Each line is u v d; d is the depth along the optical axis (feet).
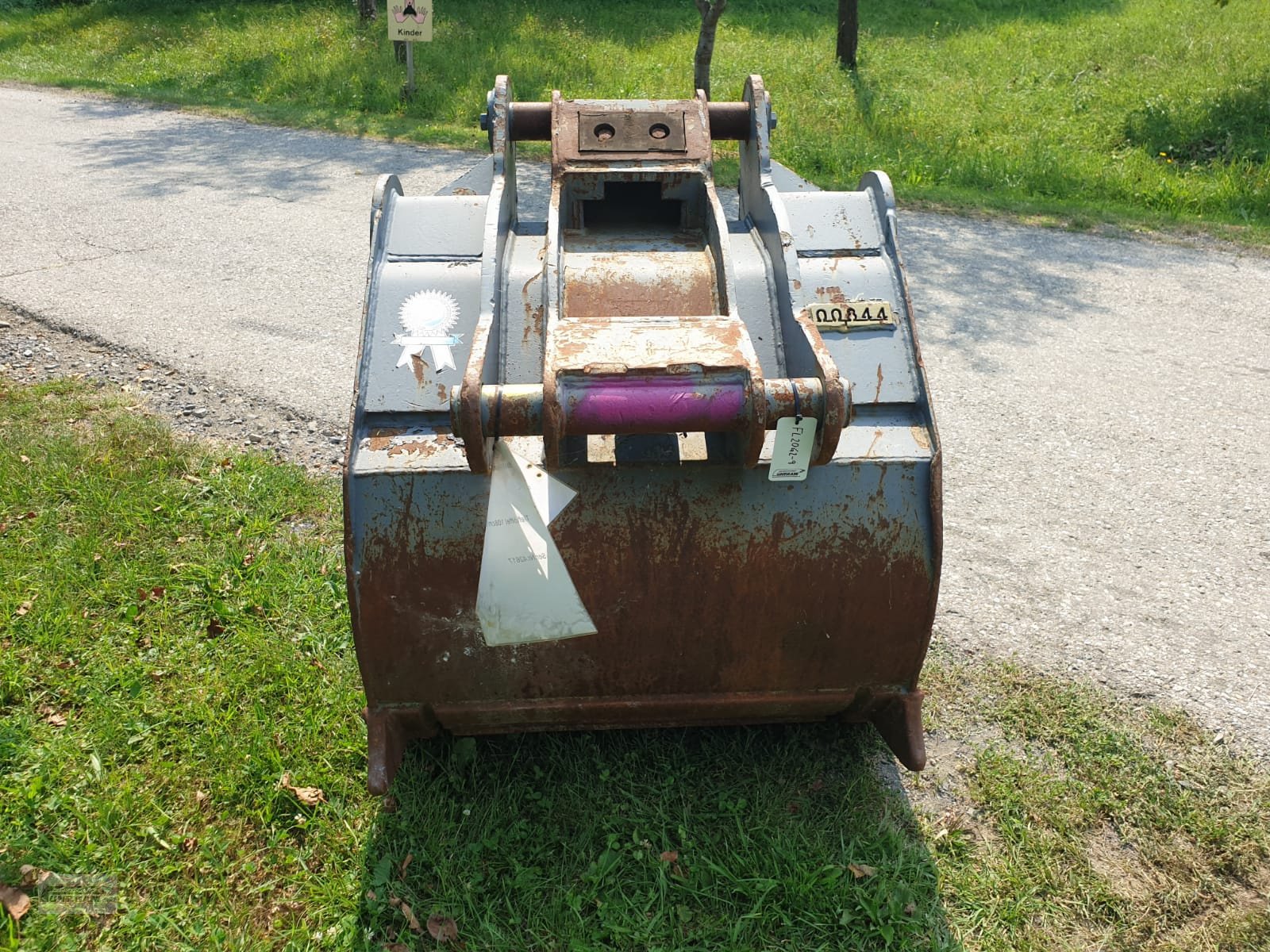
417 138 36.19
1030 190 31.83
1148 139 36.29
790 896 7.83
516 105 10.56
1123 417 16.76
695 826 8.49
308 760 9.19
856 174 32.27
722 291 8.55
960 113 39.91
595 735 9.36
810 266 8.50
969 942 7.65
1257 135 35.81
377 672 7.56
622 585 7.33
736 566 7.35
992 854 8.40
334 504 13.48
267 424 15.79
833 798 8.82
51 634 10.77
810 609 7.52
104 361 17.93
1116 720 9.96
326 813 8.67
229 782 8.89
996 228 27.43
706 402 6.17
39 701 9.98
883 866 8.11
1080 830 8.68
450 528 7.23
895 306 8.29
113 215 26.86
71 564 11.92
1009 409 17.03
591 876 7.97
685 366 6.22
